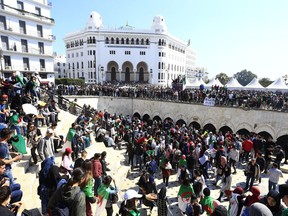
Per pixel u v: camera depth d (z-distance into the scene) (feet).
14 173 19.94
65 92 91.25
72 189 10.85
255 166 28.58
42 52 109.40
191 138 41.11
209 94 75.10
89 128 45.29
